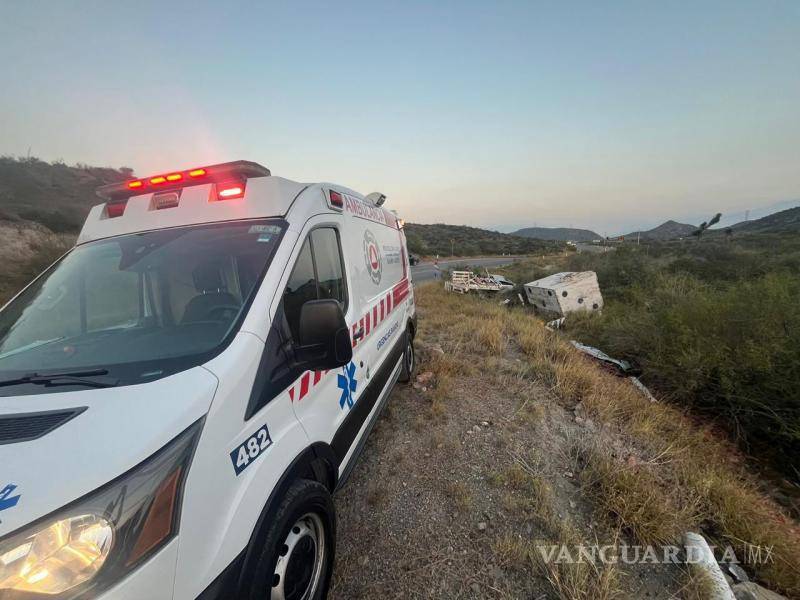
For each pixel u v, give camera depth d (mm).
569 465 3162
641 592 2025
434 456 3295
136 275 1985
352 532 2494
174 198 2174
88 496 988
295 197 2176
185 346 1604
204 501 1203
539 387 4770
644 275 12000
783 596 2086
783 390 3975
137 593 986
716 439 4172
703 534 2486
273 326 1697
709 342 4828
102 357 1598
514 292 14156
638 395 4805
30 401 1299
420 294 14828
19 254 16234
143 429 1143
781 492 3311
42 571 912
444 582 2113
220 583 1217
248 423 1463
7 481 981
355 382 2680
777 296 4695
